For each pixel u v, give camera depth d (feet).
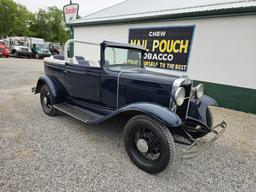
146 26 24.17
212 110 18.11
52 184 7.14
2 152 8.96
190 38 20.56
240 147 11.04
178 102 8.46
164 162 7.63
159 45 23.29
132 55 12.46
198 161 9.39
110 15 29.66
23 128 11.76
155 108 7.91
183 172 8.45
